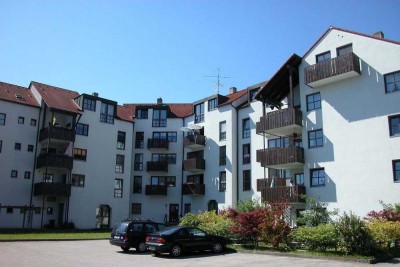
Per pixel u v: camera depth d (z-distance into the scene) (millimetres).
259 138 33781
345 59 25344
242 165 35375
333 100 26656
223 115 37562
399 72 23875
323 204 23094
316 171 26906
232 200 34812
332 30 27562
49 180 36875
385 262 15500
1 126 34531
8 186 34000
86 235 29781
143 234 20312
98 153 40125
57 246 22281
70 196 37312
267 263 15602
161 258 17609
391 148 23391
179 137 43281
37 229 33719
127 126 43219
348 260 15805
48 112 37562
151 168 42094
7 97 35875
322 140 26859
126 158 42406
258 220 20609
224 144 36938
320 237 17703
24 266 14469
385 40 24688
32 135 36250
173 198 41844
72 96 41906
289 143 30281
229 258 17453
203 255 18719
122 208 41125
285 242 19609
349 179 24938
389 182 23125
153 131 44156
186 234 18859
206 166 38656
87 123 39750
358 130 25047
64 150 37938
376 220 19531
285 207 21547
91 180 39125
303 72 28781
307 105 28188
